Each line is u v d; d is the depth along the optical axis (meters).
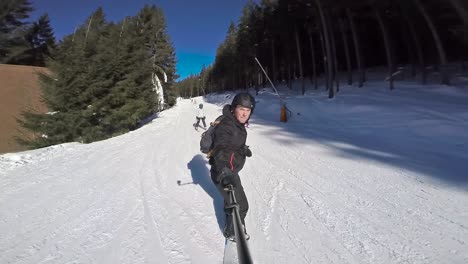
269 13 43.94
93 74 15.39
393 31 37.50
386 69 36.97
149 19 44.09
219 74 89.00
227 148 3.20
